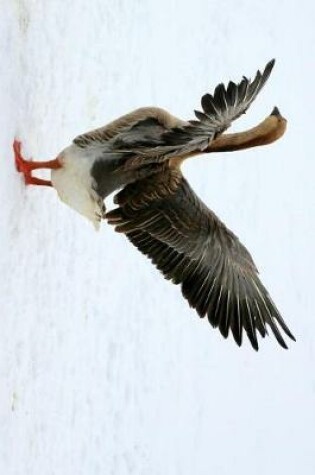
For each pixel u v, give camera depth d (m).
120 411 16.22
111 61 16.42
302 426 19.77
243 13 20.28
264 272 19.78
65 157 11.23
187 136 10.34
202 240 11.54
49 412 14.34
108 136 11.10
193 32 18.84
